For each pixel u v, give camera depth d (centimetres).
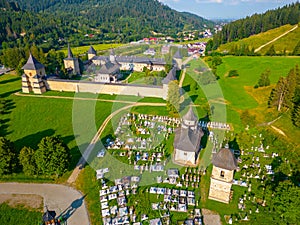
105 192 5553
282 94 8494
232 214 4981
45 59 15275
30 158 5734
